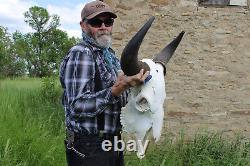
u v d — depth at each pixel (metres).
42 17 53.19
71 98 3.56
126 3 7.75
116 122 3.77
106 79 3.65
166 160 6.78
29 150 6.32
